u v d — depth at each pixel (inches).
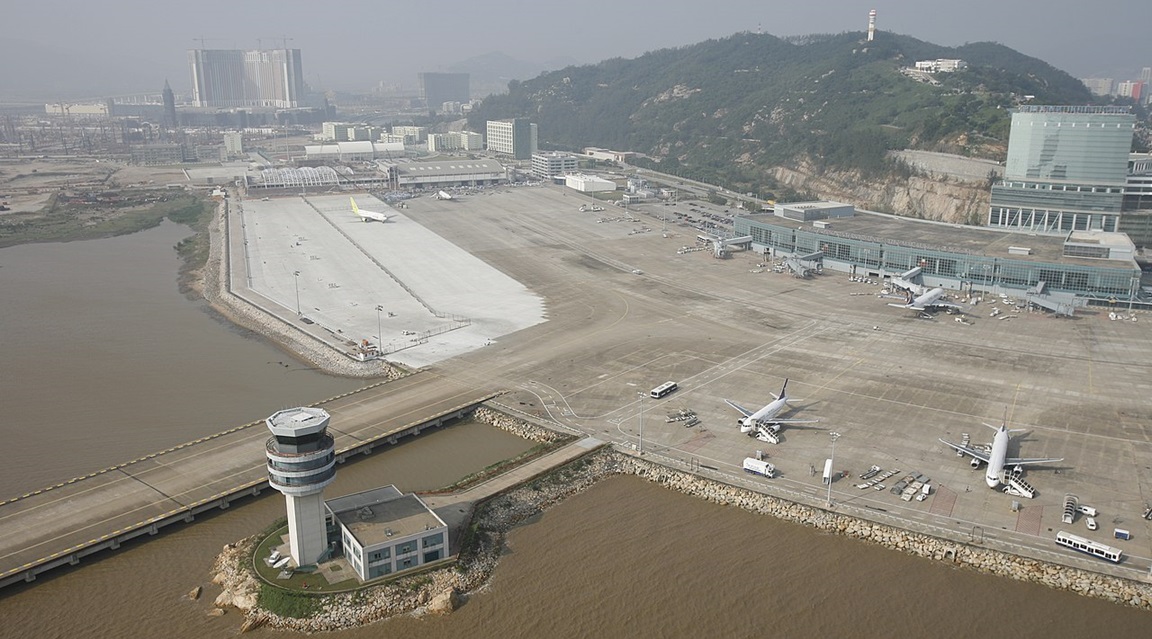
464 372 6205.7
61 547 3767.2
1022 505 4133.9
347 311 7864.2
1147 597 3430.1
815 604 3469.5
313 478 3535.9
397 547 3602.4
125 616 3412.9
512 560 3821.4
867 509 4124.0
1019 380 5890.8
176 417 5438.0
